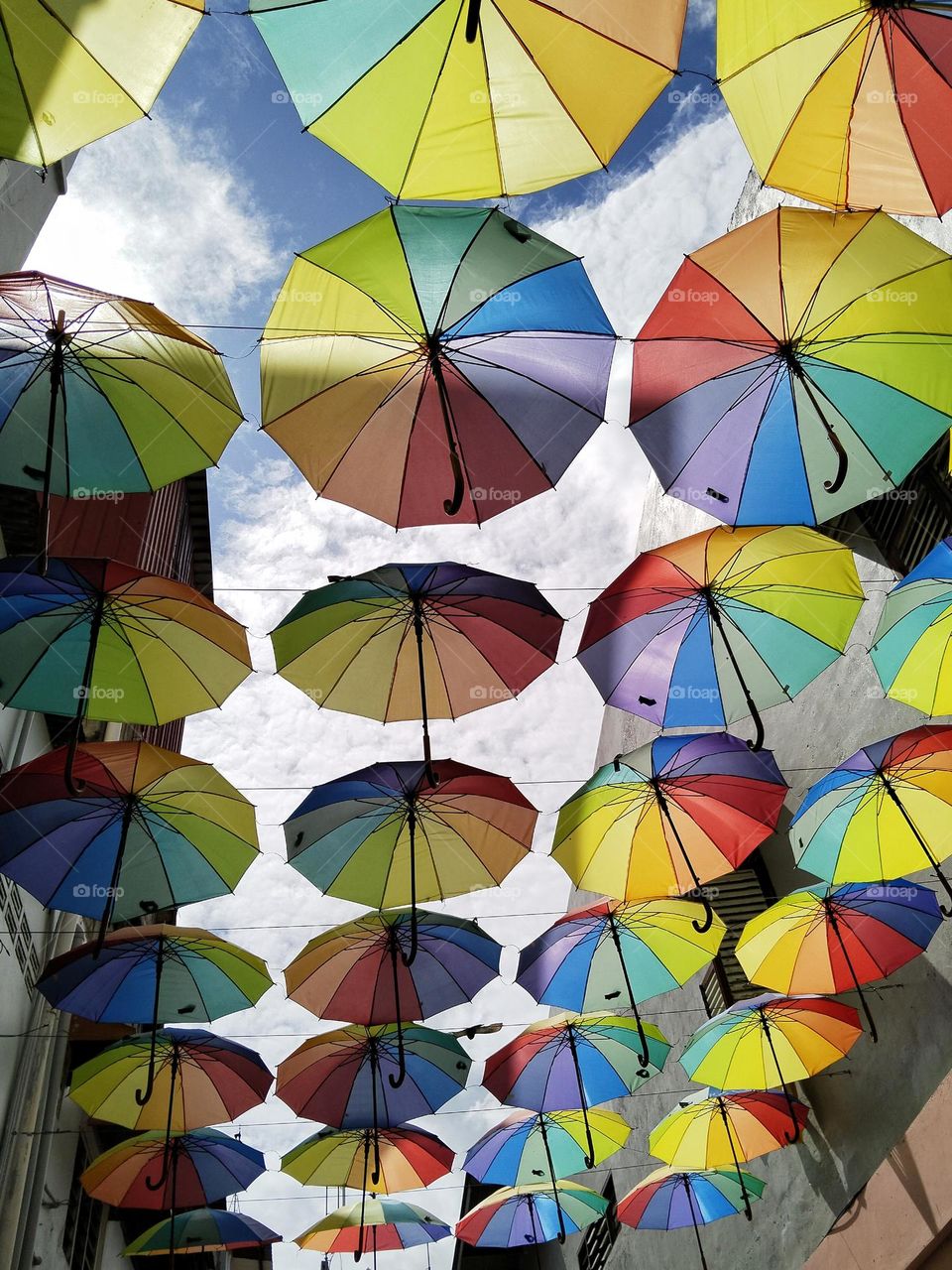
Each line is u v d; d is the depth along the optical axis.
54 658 5.23
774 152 3.79
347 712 5.71
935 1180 6.45
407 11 3.38
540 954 7.20
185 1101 7.42
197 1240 9.32
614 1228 14.22
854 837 6.39
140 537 9.13
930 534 7.25
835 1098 8.05
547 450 4.37
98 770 5.55
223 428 4.34
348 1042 7.60
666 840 6.48
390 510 4.41
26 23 3.28
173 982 6.60
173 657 5.32
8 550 7.84
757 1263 9.26
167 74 3.37
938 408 4.35
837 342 4.30
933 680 5.84
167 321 4.28
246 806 5.93
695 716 5.91
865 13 3.56
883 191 3.93
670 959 7.20
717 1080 7.48
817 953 6.89
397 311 4.10
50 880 5.81
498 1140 9.00
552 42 3.42
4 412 4.27
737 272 4.23
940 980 6.91
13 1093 7.78
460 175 3.59
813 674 5.78
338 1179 8.43
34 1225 7.78
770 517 4.64
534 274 4.15
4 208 6.74
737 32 3.55
